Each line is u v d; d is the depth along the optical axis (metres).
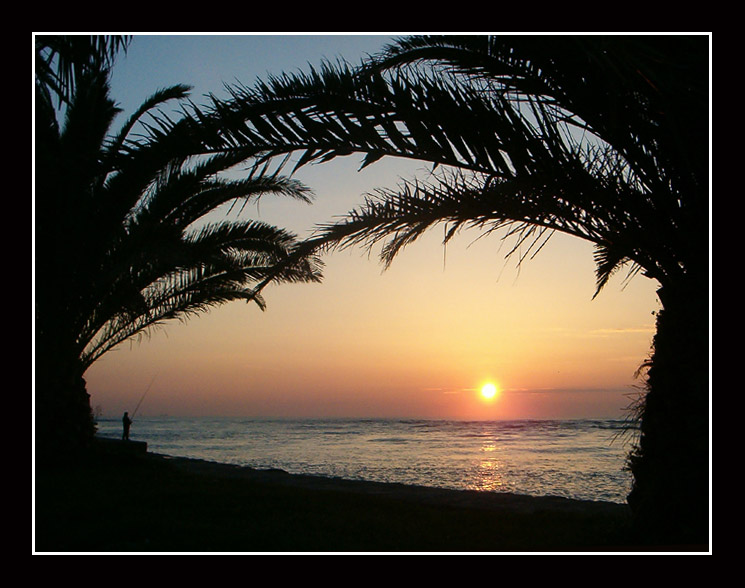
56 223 9.36
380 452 26.56
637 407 5.34
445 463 20.67
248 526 5.92
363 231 5.54
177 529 5.69
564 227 5.16
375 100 4.88
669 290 5.06
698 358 4.77
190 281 12.48
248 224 11.65
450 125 4.77
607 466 18.94
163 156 5.10
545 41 4.55
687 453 4.84
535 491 13.25
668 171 4.80
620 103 4.70
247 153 5.06
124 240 10.03
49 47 5.45
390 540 5.45
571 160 4.80
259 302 13.00
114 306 11.20
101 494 7.53
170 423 78.62
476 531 5.86
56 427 10.31
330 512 6.73
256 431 52.06
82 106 10.55
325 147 4.97
